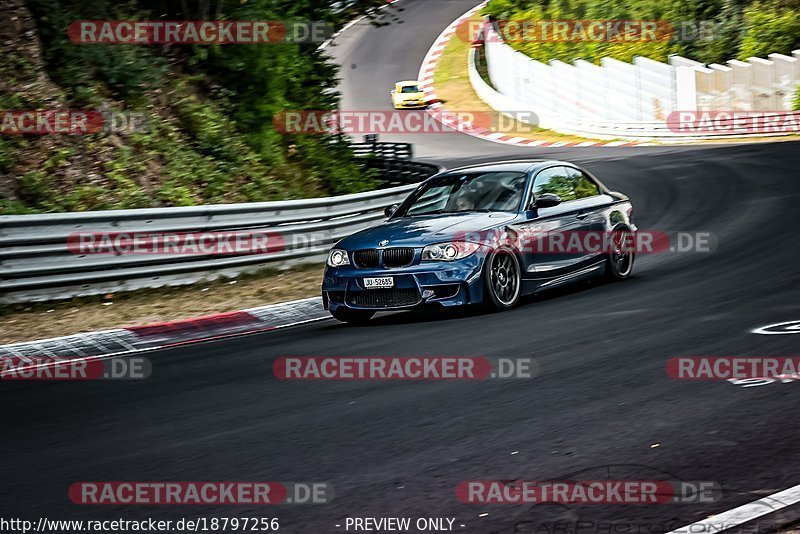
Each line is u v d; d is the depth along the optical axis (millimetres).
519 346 26672
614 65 141875
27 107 54281
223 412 21719
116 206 52688
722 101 126625
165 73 64875
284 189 66625
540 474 16031
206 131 63375
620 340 26469
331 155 75875
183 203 57000
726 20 145375
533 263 34656
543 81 163125
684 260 43906
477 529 13914
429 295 32188
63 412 22859
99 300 41188
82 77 58656
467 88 194500
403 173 84812
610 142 133000
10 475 17719
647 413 19219
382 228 34469
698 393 20469
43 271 39938
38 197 50875
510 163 37969
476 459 17031
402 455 17547
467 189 36469
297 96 73688
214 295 42156
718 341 25391
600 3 164875
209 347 31156
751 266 39656
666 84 130500
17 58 55438
